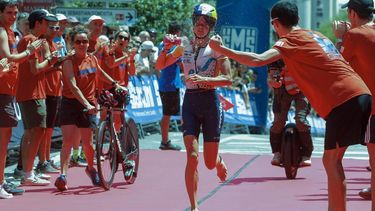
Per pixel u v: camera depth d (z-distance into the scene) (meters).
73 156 13.55
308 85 7.98
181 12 33.19
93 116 11.46
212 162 9.08
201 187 11.49
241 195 10.80
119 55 14.21
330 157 7.96
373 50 8.10
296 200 10.40
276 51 7.95
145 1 32.34
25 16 12.56
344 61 8.04
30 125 11.33
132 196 10.65
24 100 11.24
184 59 9.05
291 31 8.37
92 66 11.57
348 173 13.33
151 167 13.86
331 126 7.88
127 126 11.66
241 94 22.91
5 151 10.38
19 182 11.70
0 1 10.07
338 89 7.83
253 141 19.89
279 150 12.84
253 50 21.55
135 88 19.55
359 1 8.55
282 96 12.57
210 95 8.92
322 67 7.89
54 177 12.40
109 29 18.62
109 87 13.30
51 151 15.72
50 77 12.31
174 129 22.73
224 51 7.86
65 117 11.22
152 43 20.56
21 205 9.84
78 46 11.39
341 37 11.27
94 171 11.34
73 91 11.12
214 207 9.82
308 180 12.33
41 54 11.30
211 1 31.14
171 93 16.62
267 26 21.52
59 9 20.19
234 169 13.72
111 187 11.41
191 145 8.77
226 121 22.19
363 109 7.83
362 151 17.70
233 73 22.92
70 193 10.83
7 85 10.16
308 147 12.62
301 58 7.93
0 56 9.87
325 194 10.89
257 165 14.38
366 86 8.05
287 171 12.33
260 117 23.12
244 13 21.50
